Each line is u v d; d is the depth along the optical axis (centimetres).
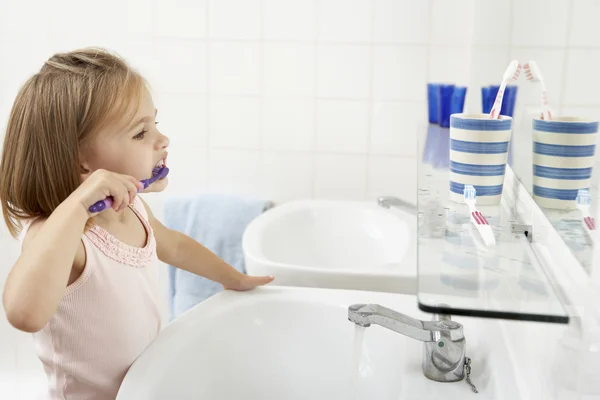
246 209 197
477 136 96
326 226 174
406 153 197
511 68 98
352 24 192
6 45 208
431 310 65
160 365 90
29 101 102
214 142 205
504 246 85
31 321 84
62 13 204
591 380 59
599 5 76
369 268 128
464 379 91
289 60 197
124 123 102
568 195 79
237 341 104
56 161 101
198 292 196
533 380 78
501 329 96
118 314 105
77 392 106
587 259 63
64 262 87
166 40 201
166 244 121
